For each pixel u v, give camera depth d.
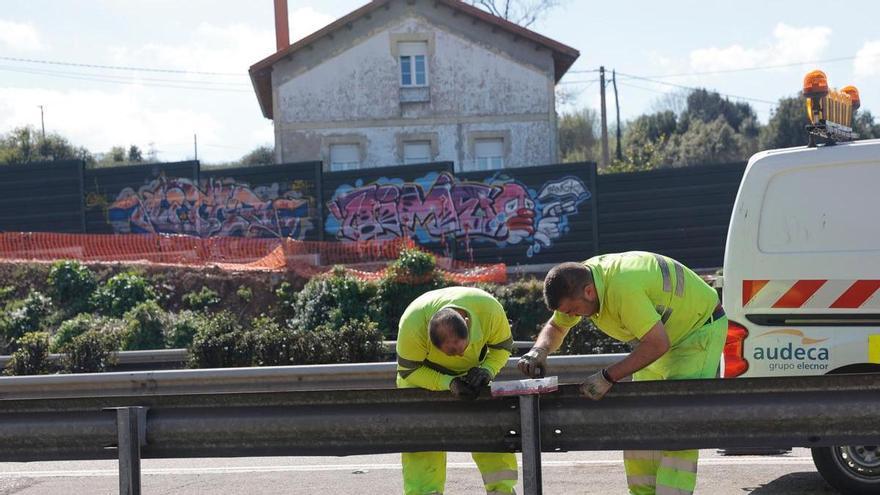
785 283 6.33
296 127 31.30
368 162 31.42
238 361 12.79
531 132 31.55
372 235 26.89
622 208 26.17
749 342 6.39
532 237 26.48
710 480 7.14
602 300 5.07
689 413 4.74
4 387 10.05
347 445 5.02
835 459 6.36
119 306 18.84
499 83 31.59
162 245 23.09
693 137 66.88
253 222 27.11
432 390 4.93
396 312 17.84
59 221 27.20
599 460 8.04
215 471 8.11
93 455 5.18
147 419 5.13
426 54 31.59
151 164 27.31
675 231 25.89
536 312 17.03
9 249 22.88
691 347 5.31
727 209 25.61
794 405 4.66
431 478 5.26
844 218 6.28
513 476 5.52
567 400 4.89
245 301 19.61
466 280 18.64
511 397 4.93
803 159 6.40
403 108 31.48
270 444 5.06
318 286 18.17
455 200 26.73
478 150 31.70
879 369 6.20
